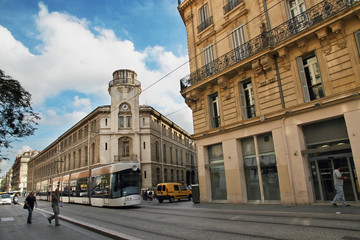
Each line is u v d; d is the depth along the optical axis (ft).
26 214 59.06
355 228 22.43
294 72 44.09
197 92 60.34
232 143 52.60
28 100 39.83
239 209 40.96
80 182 82.12
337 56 38.86
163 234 25.49
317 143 41.29
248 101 52.06
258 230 24.50
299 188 41.11
